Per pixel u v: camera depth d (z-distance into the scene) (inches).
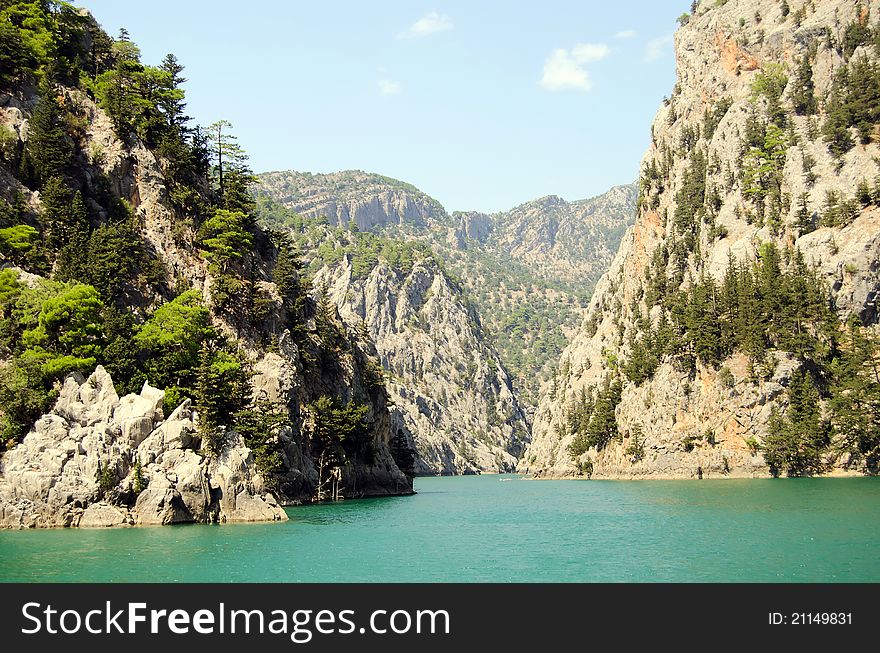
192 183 5954.7
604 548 3218.5
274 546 3233.3
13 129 5172.2
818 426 6673.2
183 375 4387.3
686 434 7342.5
